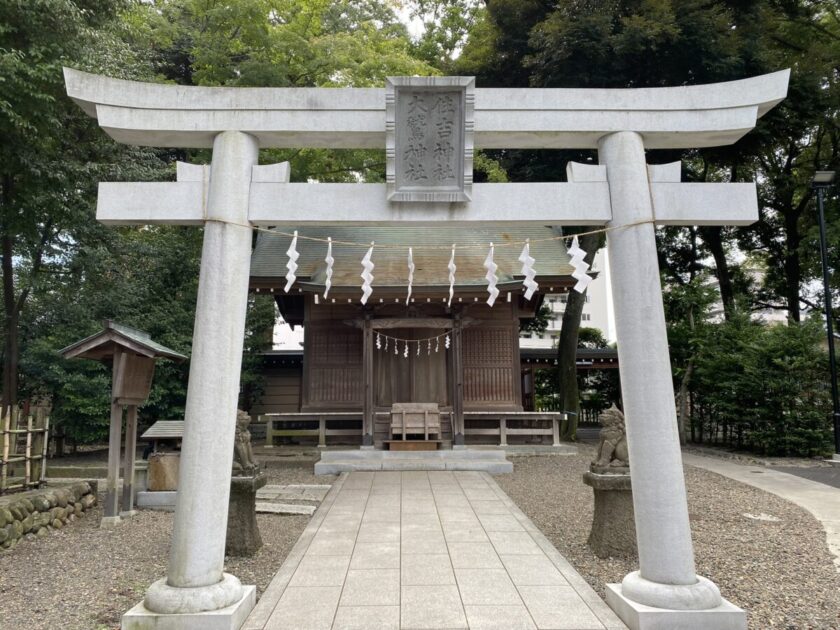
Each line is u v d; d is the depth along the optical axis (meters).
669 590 4.12
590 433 19.77
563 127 4.94
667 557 4.26
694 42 14.94
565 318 17.78
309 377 14.40
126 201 4.74
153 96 4.87
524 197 4.90
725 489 9.54
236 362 4.59
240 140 4.86
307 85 16.75
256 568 5.66
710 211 4.81
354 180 18.89
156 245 15.37
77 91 4.73
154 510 8.16
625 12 15.85
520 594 4.84
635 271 4.68
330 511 7.97
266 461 12.73
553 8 17.45
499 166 17.12
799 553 6.12
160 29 16.69
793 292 20.56
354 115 4.93
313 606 4.58
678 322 17.30
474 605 4.61
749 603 4.78
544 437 14.48
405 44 18.95
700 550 6.23
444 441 13.35
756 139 17.11
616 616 4.39
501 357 14.53
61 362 12.88
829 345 13.20
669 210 4.81
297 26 16.81
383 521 7.39
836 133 19.12
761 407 13.51
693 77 16.02
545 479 10.65
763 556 6.02
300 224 4.93
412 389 14.30
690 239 22.28
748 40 15.75
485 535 6.71
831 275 19.33
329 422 14.77
